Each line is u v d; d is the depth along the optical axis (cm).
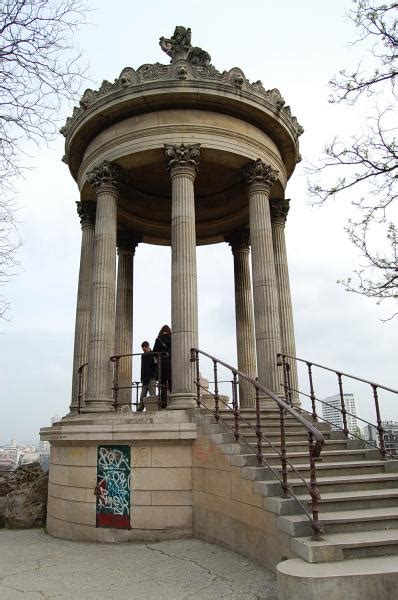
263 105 1463
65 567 849
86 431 1145
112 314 1384
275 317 1377
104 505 1114
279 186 1636
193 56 1525
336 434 1165
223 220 1972
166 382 1460
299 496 768
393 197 928
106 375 1331
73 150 1617
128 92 1391
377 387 1058
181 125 1396
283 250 1666
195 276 1307
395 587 555
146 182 1814
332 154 959
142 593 673
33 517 1412
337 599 537
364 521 699
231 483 896
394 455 1038
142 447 1109
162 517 1062
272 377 1332
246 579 708
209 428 1020
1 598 671
